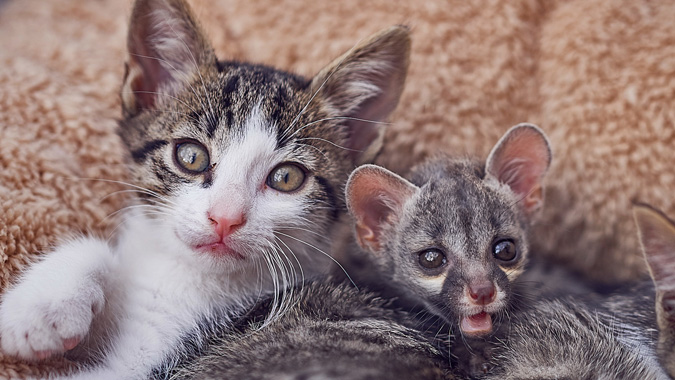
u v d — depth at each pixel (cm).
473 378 44
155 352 45
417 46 52
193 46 48
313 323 45
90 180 49
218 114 46
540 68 52
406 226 46
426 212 46
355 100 48
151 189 46
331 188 47
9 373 43
